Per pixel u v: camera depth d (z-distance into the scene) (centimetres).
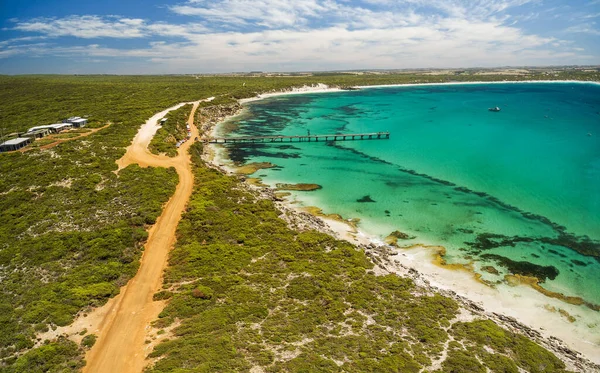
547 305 3350
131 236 3816
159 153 6712
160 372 2070
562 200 5456
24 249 3462
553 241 4372
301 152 8375
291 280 3266
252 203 4853
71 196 4600
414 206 5369
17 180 4909
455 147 8556
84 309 2794
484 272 3816
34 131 7088
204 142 8850
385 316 2827
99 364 2250
